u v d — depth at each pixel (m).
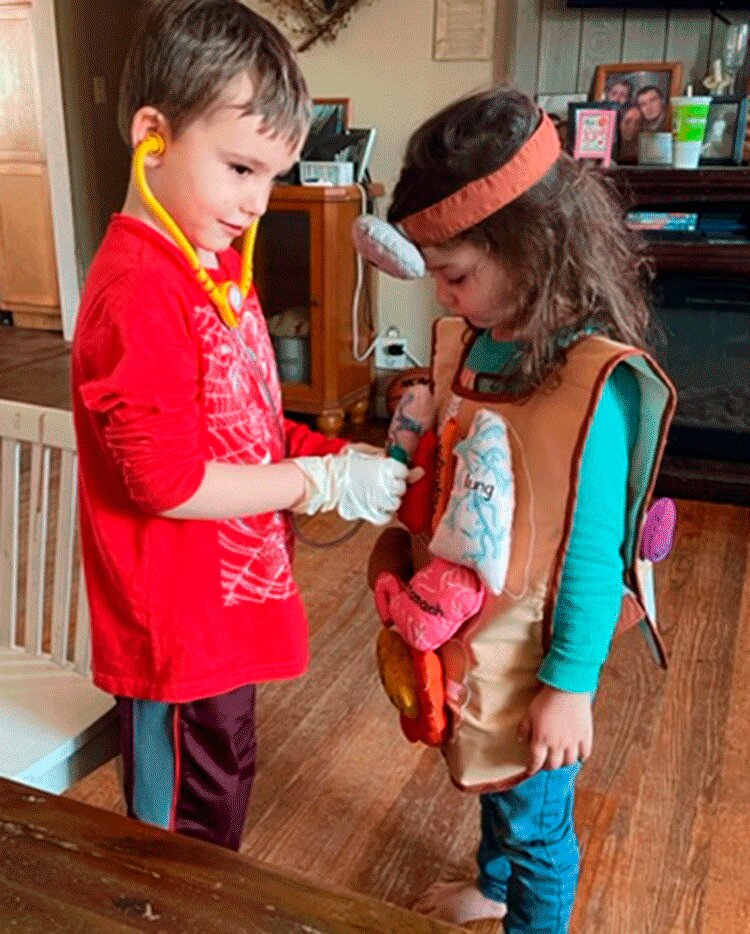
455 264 0.88
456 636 1.00
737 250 2.71
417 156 0.87
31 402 3.81
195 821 1.15
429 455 1.03
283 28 3.38
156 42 0.86
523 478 0.92
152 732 1.09
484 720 1.00
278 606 1.10
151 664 1.03
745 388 2.93
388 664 1.05
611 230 0.91
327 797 1.65
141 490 0.90
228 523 1.03
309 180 3.27
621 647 2.12
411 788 1.67
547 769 0.99
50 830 0.70
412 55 3.27
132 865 0.67
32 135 4.84
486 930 1.37
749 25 2.93
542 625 0.95
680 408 2.99
